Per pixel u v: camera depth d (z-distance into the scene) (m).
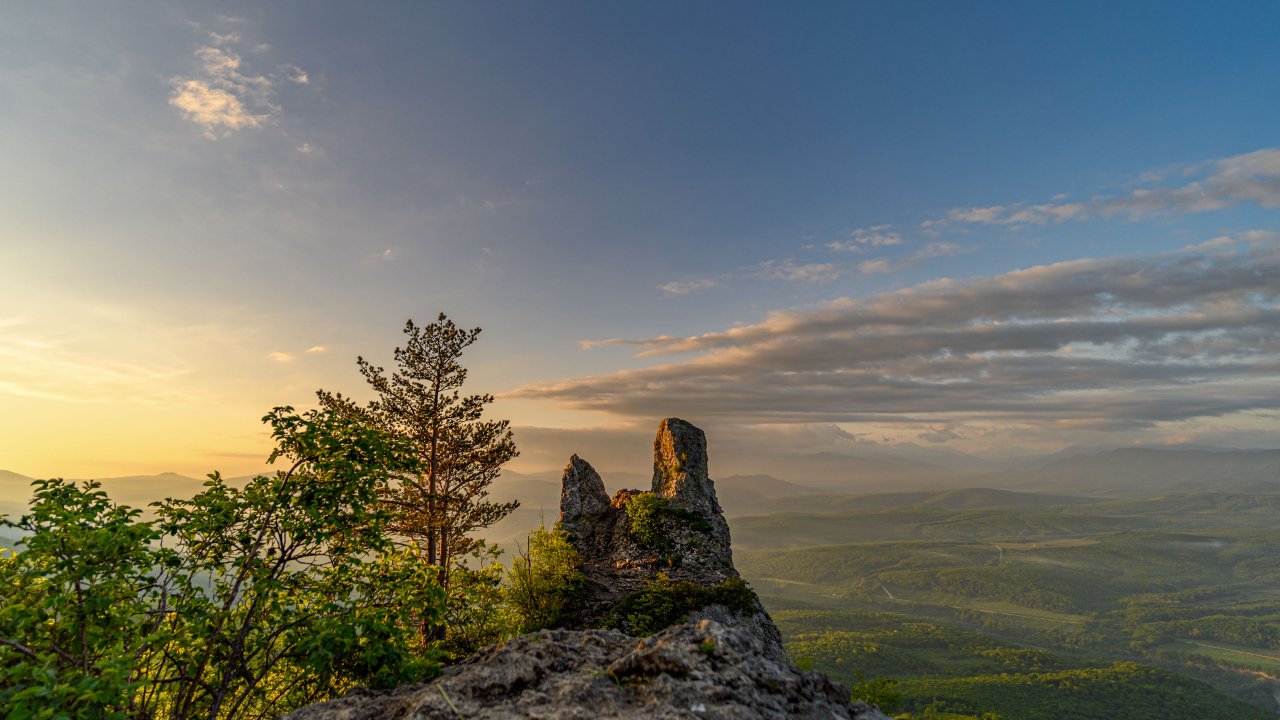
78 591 8.30
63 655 7.84
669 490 39.22
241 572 9.71
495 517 29.45
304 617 10.05
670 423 42.12
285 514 10.38
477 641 21.94
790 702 6.83
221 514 10.10
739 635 8.05
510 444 29.83
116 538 8.51
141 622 9.38
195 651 9.95
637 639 9.02
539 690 7.04
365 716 7.31
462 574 23.08
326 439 10.58
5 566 8.92
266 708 10.74
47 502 8.61
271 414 10.93
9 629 8.05
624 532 36.12
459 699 6.86
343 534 11.30
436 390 28.88
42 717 6.41
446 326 29.12
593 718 6.14
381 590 11.22
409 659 10.05
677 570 31.70
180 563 9.97
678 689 6.58
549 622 25.97
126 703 7.91
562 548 29.72
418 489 26.91
